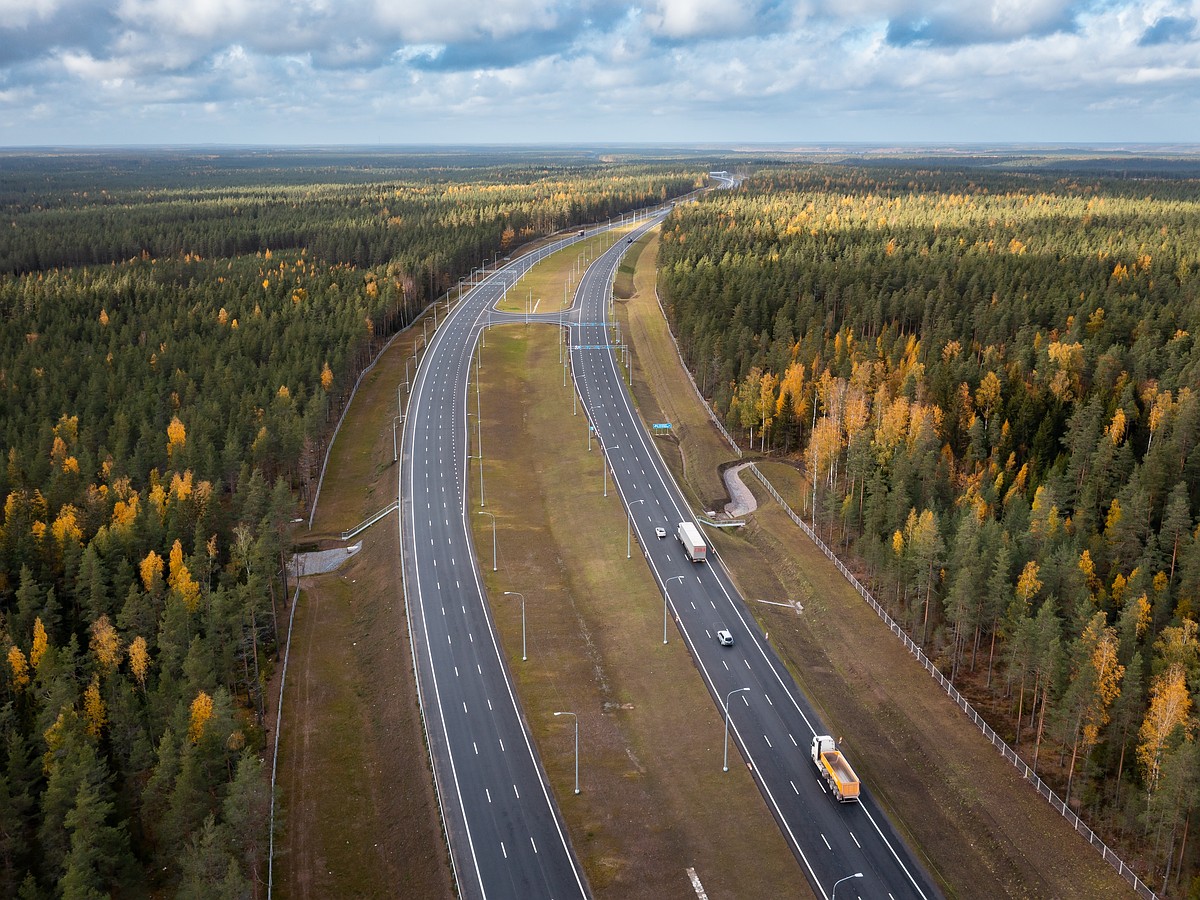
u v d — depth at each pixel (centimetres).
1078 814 7912
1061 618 9288
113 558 10881
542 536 13362
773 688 9681
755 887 7144
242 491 12788
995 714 9200
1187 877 7188
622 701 9562
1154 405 13975
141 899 7331
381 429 17462
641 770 8500
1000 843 7606
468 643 10531
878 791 8194
